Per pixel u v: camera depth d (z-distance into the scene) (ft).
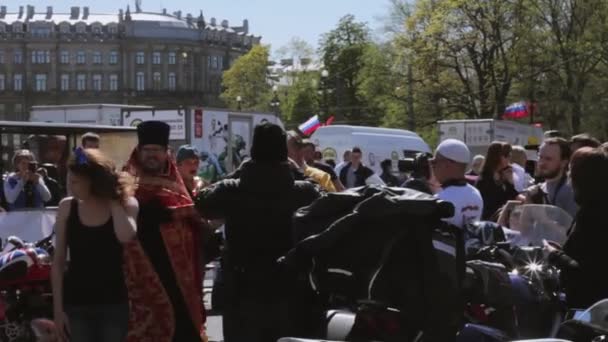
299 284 21.16
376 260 17.43
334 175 44.65
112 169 21.49
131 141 42.47
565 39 176.76
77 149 21.71
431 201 17.22
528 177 43.96
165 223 22.58
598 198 21.56
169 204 22.72
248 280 21.40
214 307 24.02
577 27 176.35
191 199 23.79
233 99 391.86
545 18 177.06
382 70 203.82
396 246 17.43
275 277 21.35
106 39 520.42
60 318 21.58
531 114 179.11
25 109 515.91
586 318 19.67
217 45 549.95
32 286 28.94
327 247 17.54
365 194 18.54
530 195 29.07
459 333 19.20
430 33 181.27
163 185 22.94
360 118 296.92
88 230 21.39
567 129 187.11
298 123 314.96
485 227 22.29
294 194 21.54
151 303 22.15
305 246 17.61
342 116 301.22
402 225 17.34
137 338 22.00
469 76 188.55
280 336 21.34
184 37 531.09
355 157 63.00
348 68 302.66
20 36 515.91
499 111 182.70
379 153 95.55
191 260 23.02
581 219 21.77
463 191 22.63
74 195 21.47
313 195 21.76
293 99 318.24
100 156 21.56
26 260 28.12
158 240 22.49
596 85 176.86
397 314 17.60
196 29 538.47
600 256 21.53
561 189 28.84
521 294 20.11
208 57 544.21
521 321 20.03
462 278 18.02
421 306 17.33
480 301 19.86
